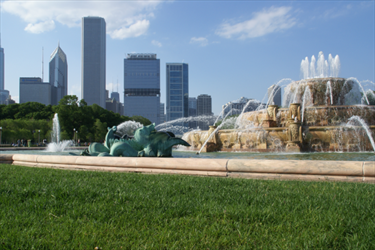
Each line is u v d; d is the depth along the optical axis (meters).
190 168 8.62
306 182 6.96
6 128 60.69
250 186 6.45
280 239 3.63
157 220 4.29
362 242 3.47
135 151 12.95
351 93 26.17
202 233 3.79
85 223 4.20
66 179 7.50
